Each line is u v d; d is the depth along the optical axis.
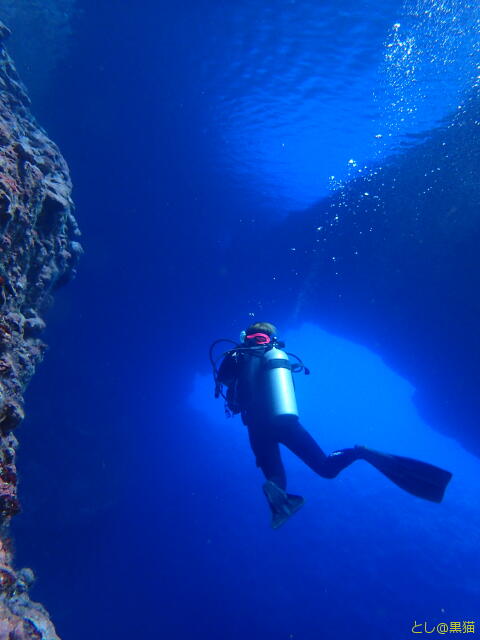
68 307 16.41
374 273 13.92
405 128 10.43
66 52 11.40
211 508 13.58
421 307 12.23
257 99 11.09
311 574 10.70
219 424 19.27
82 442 13.05
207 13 8.81
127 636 9.50
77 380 15.05
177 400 19.16
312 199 15.38
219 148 13.82
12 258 2.89
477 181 10.16
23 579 3.16
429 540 11.64
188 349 20.23
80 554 11.06
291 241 18.23
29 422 12.48
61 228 4.00
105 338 17.69
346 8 7.88
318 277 17.34
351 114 10.60
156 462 15.07
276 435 2.68
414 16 7.66
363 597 10.00
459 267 10.88
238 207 17.58
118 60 11.25
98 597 10.35
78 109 13.59
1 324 2.60
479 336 10.70
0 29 5.24
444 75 8.68
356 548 11.49
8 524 2.85
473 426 11.68
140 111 13.17
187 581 10.81
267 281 19.78
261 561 11.27
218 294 20.45
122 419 15.39
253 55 9.63
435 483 2.55
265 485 2.43
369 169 12.42
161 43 10.17
